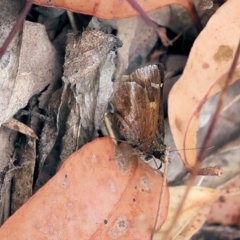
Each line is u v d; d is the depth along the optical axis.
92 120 0.20
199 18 0.20
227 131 0.21
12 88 0.19
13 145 0.20
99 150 0.19
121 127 0.20
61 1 0.18
